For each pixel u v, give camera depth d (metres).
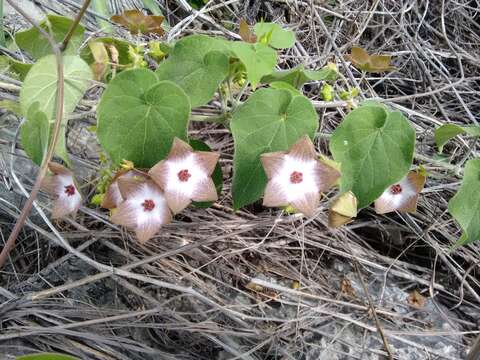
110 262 0.27
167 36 0.36
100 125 0.20
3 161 0.28
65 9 0.38
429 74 0.41
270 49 0.21
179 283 0.27
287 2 0.41
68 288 0.25
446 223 0.31
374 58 0.24
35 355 0.18
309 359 0.26
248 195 0.21
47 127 0.20
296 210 0.20
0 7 0.33
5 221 0.29
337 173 0.19
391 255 0.33
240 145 0.20
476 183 0.22
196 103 0.21
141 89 0.20
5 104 0.25
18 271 0.28
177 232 0.28
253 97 0.20
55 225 0.28
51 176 0.22
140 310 0.26
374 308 0.28
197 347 0.26
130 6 0.41
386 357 0.27
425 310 0.29
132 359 0.25
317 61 0.36
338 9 0.43
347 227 0.31
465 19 0.49
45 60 0.22
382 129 0.21
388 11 0.44
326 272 0.30
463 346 0.28
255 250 0.29
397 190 0.24
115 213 0.20
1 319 0.24
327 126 0.33
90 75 0.23
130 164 0.20
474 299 0.31
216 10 0.43
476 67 0.45
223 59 0.21
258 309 0.27
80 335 0.24
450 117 0.40
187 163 0.20
